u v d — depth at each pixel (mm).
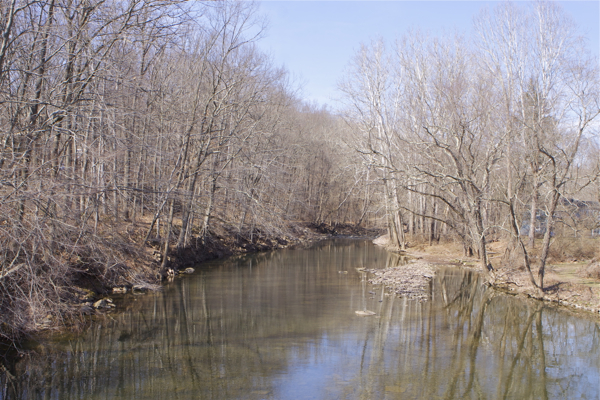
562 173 18750
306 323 13703
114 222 17641
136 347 11109
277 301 16516
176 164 20125
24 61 12109
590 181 17219
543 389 9648
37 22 13164
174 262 21859
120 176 14445
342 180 49625
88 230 13062
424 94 24734
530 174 22688
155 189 19719
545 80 21625
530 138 18844
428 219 36781
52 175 12125
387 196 33469
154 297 16328
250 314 14570
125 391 8648
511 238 23203
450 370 10453
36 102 10883
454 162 21281
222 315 14352
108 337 11664
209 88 23266
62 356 10234
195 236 27156
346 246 39625
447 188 22266
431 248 33969
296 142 40625
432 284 21172
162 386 8938
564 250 24812
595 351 12305
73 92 12352
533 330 14148
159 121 20594
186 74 23516
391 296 18078
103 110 11953
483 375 10273
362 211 57625
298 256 31219
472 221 21109
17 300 10570
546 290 18609
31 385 8719
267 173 26438
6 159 10453
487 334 13508
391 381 9656
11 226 9867
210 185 27094
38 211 10898
